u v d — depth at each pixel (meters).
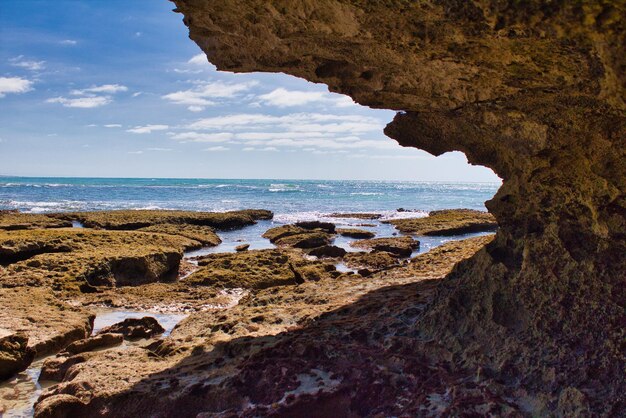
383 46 4.84
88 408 5.56
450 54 4.52
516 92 4.79
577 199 5.14
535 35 3.80
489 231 29.56
